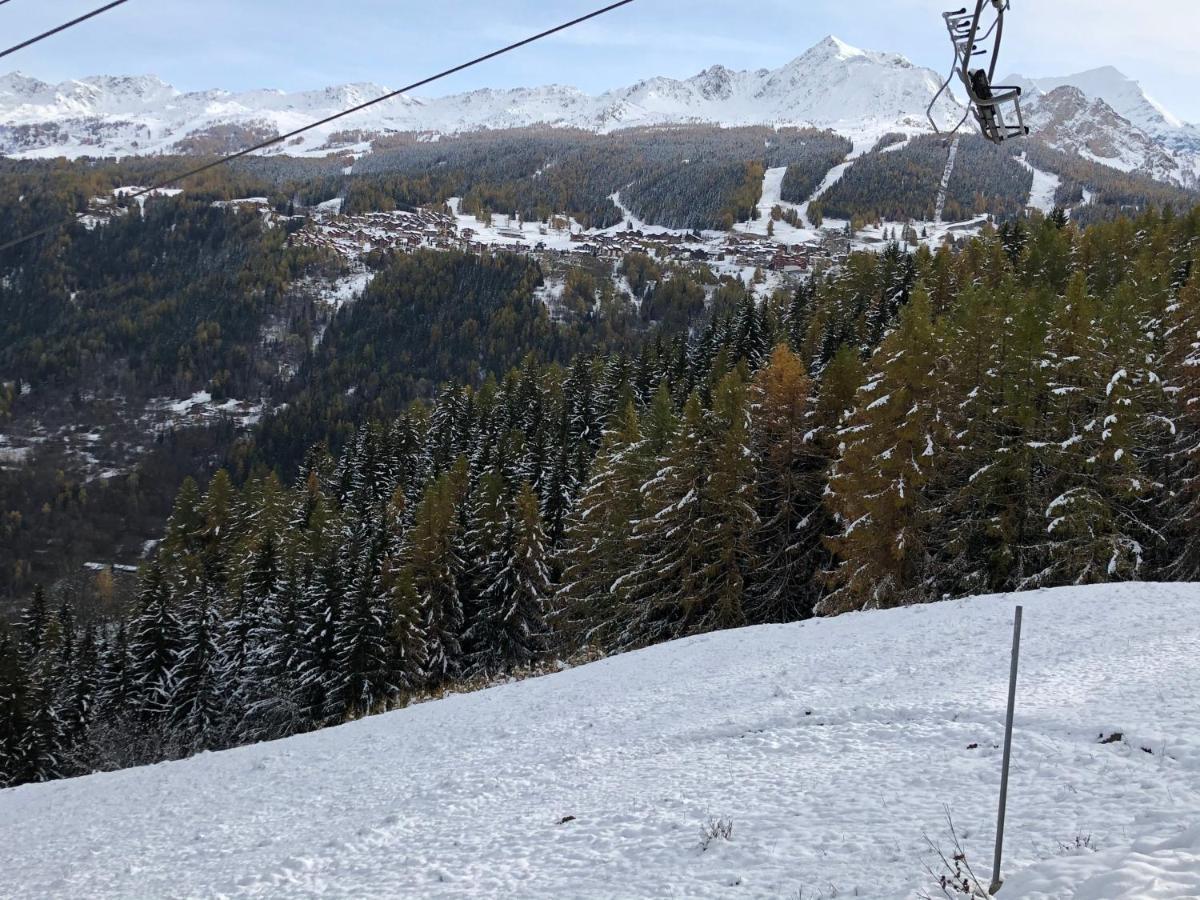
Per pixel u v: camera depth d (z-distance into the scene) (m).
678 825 10.04
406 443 78.56
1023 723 12.11
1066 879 6.20
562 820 11.13
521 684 25.31
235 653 47.47
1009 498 29.56
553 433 68.62
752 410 36.25
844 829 8.93
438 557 44.34
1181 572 30.09
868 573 30.05
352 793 15.40
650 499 35.78
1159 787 8.76
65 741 47.41
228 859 12.51
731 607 32.91
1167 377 32.94
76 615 86.69
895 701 14.55
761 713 15.44
